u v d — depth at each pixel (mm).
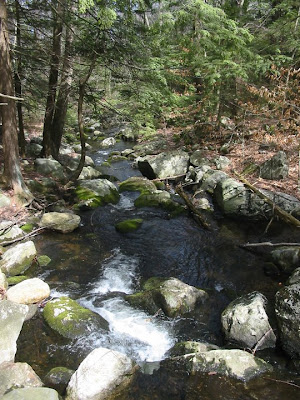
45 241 7898
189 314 5605
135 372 4398
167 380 4293
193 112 14445
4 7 7871
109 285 6438
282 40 13930
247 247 7777
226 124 14453
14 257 6633
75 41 10234
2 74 8148
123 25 9078
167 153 12680
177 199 10578
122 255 7578
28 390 3646
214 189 10188
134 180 11930
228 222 9109
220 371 4324
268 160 10273
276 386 4160
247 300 5305
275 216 8734
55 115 13016
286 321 4668
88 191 10453
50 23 10328
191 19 10086
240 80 12531
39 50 10148
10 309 4809
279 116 12344
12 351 4422
